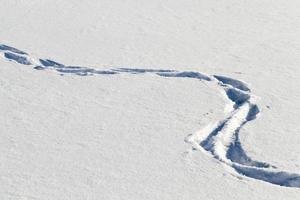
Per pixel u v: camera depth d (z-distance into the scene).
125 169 6.34
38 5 12.48
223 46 10.11
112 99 8.14
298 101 7.96
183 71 9.02
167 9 12.16
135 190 5.95
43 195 5.87
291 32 10.75
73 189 5.98
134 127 7.31
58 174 6.25
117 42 10.37
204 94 8.24
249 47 10.04
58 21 11.48
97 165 6.43
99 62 9.49
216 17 11.65
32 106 7.95
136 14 11.85
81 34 10.77
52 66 9.49
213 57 9.62
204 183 6.07
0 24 11.31
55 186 6.03
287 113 7.61
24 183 6.08
